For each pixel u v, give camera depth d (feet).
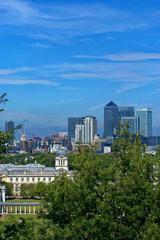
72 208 149.18
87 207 148.56
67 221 151.12
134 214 143.02
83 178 150.92
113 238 142.41
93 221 142.92
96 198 148.87
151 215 143.02
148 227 140.15
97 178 151.02
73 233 144.77
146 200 144.97
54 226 149.69
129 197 144.36
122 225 142.20
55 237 146.72
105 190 148.36
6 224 132.67
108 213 144.36
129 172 150.51
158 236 137.18
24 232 139.23
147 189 146.00
